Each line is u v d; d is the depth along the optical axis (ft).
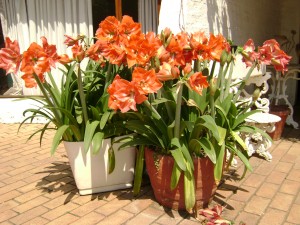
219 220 6.99
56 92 8.53
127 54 6.71
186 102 7.04
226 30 14.55
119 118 8.27
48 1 15.46
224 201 8.15
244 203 8.05
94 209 7.85
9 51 7.13
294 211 7.67
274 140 13.16
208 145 6.86
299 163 10.71
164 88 7.32
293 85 19.21
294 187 8.93
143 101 6.73
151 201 8.17
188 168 6.97
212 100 7.12
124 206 7.95
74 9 15.47
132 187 8.96
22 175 10.05
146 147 7.89
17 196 8.62
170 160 7.25
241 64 11.22
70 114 7.91
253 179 9.48
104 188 8.68
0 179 9.77
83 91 8.03
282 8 19.25
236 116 7.89
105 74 8.57
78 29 15.75
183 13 12.77
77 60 7.48
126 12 16.07
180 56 7.03
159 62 6.85
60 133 7.45
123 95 6.27
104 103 8.02
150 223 7.18
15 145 13.20
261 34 18.37
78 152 8.14
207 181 7.43
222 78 7.86
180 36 7.25
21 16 15.74
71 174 10.05
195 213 7.39
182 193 7.45
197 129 7.06
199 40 7.10
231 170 10.17
